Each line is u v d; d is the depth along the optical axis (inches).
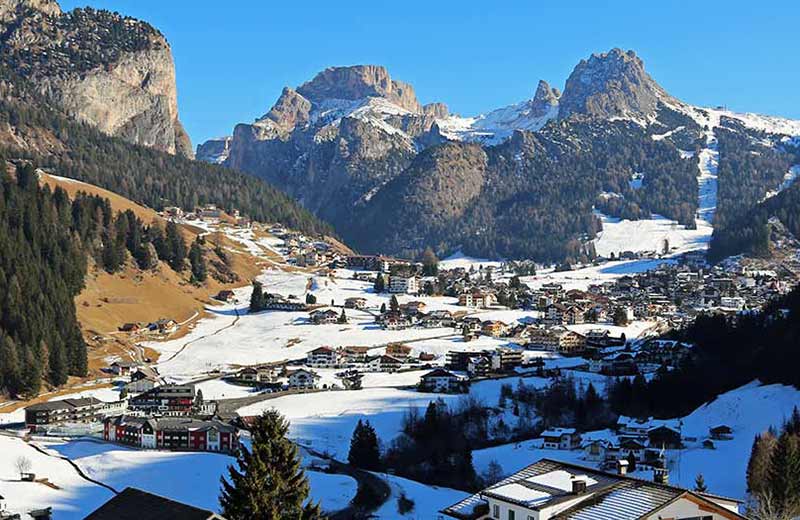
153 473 5625.0
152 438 6535.4
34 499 4958.2
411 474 5708.7
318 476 5452.8
